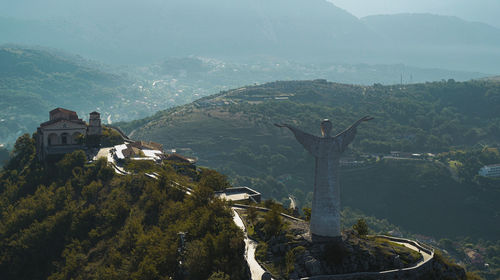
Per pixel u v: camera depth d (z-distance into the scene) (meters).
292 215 97.12
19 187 135.88
